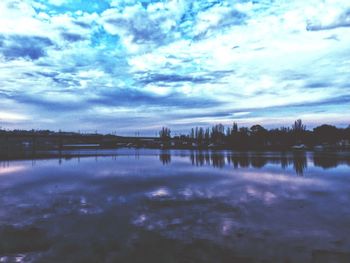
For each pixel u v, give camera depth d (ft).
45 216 36.91
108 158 181.47
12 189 57.98
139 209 40.93
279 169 96.53
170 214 38.01
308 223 33.27
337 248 25.64
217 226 32.50
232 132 410.11
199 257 24.00
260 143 362.33
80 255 24.49
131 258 23.89
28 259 23.63
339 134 315.58
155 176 79.82
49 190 56.75
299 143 331.57
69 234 29.86
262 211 39.14
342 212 38.22
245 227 31.99
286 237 28.55
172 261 23.29
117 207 42.14
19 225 32.94
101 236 29.30
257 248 25.79
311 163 119.14
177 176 79.46
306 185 61.57
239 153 226.99
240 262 23.03
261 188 58.13
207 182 67.31
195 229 31.48
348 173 82.99
